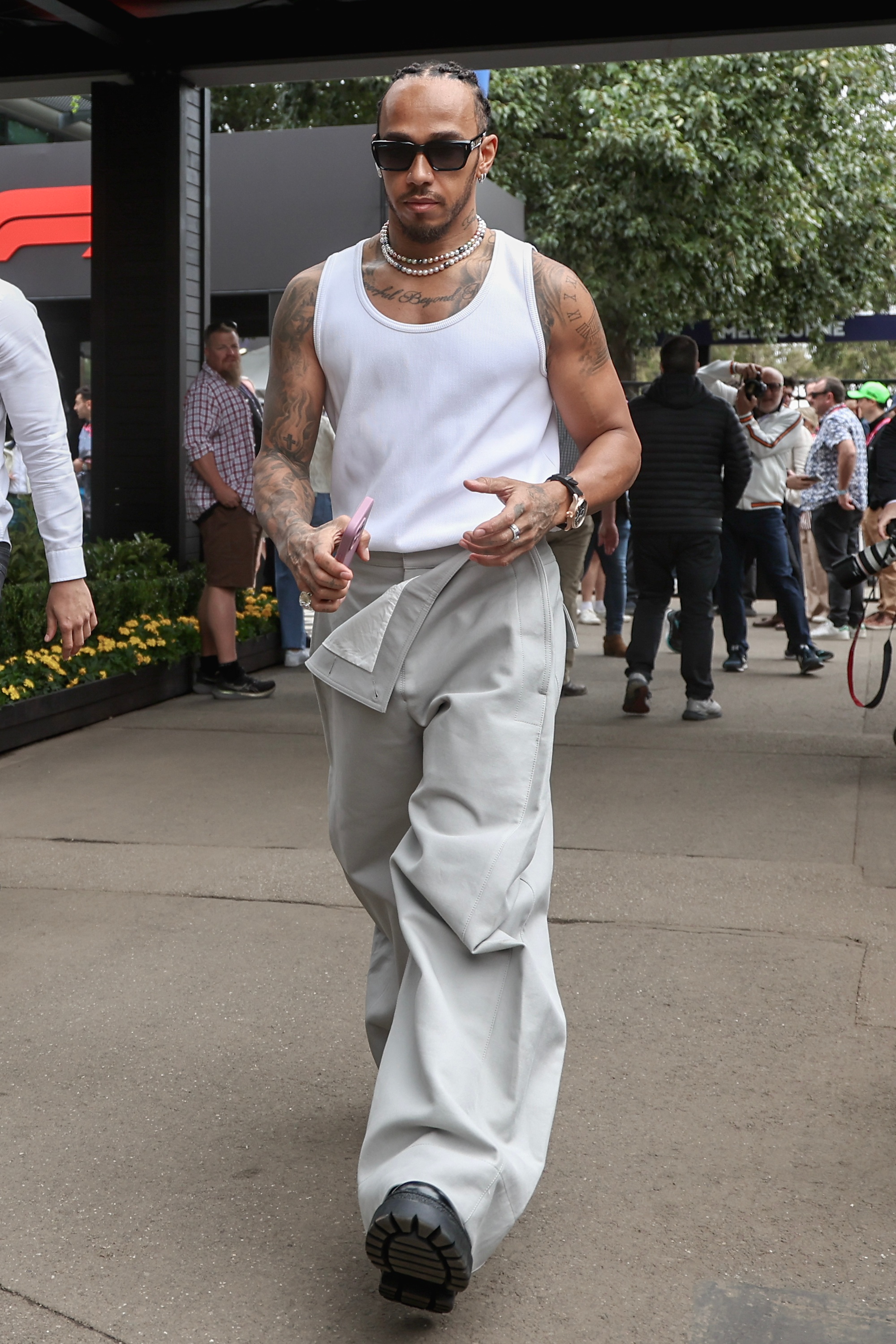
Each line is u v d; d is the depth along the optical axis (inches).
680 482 299.3
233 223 578.2
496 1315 88.0
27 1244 96.8
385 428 93.0
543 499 88.1
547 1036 88.6
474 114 91.5
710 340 895.1
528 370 93.6
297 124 830.5
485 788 88.5
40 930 165.8
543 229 792.3
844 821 216.2
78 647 137.6
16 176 619.5
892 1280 92.1
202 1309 88.8
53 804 230.2
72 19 327.3
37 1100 120.0
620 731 293.0
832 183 795.4
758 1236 97.5
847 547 453.4
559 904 174.7
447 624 93.0
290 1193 104.1
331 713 98.0
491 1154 82.0
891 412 261.4
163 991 145.5
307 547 88.4
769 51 337.7
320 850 200.8
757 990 145.1
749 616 534.3
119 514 366.6
